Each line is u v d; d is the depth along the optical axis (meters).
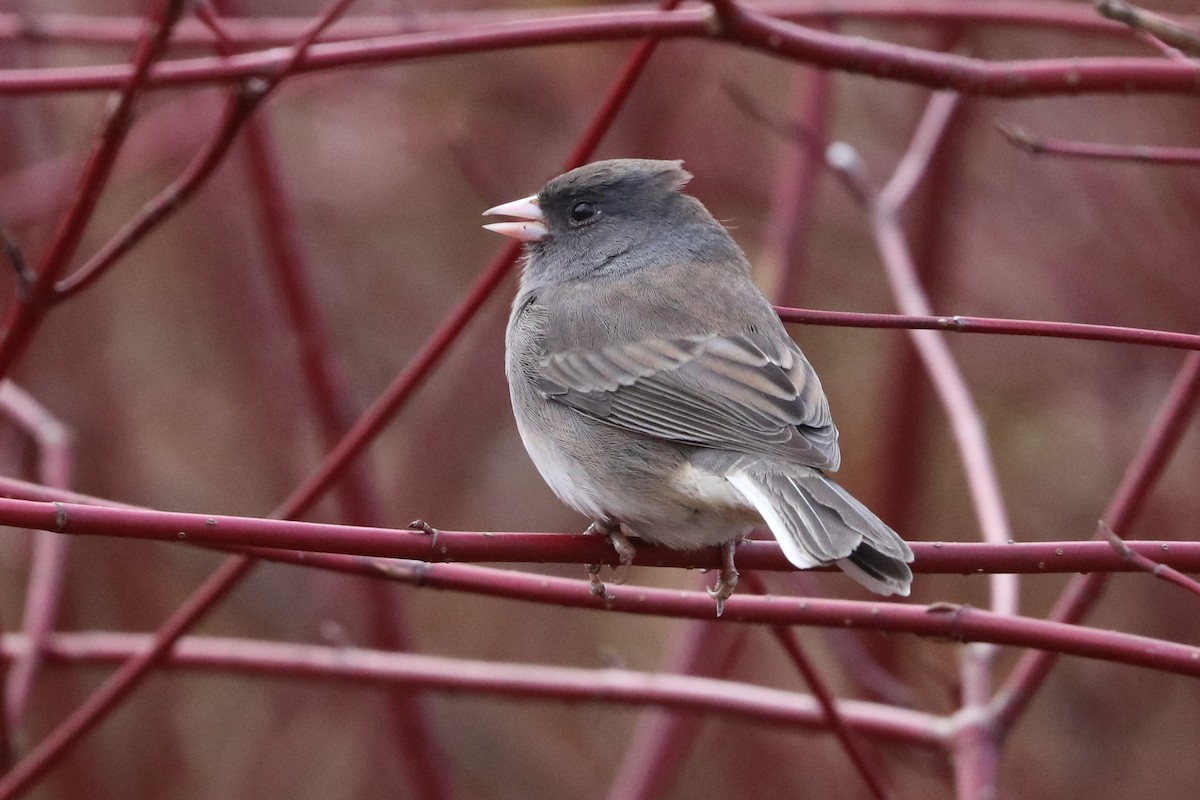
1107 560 5.90
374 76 12.87
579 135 12.75
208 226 12.92
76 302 12.46
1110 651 6.12
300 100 12.80
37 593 8.61
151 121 12.33
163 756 12.37
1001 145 12.67
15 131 12.30
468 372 13.37
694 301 7.34
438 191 13.52
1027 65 7.14
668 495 6.61
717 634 11.20
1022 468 12.85
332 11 6.80
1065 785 12.22
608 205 7.84
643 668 13.16
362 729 12.54
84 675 12.40
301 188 13.44
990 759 7.61
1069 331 5.68
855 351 13.28
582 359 7.15
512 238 7.92
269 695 12.89
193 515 5.52
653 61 12.63
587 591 6.46
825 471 6.64
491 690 8.33
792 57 7.06
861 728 8.02
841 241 13.08
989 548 5.98
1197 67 7.02
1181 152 6.68
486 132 12.85
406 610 12.66
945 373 8.91
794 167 10.52
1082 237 12.50
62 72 7.27
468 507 13.11
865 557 5.85
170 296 13.16
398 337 13.44
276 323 12.94
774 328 7.32
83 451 12.30
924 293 10.84
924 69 7.09
